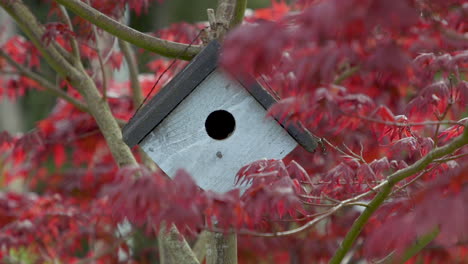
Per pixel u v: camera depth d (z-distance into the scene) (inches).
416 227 117.3
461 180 119.0
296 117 156.1
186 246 218.4
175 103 183.2
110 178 319.3
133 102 292.7
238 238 297.0
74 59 257.8
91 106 246.7
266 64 119.0
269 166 166.4
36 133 300.8
